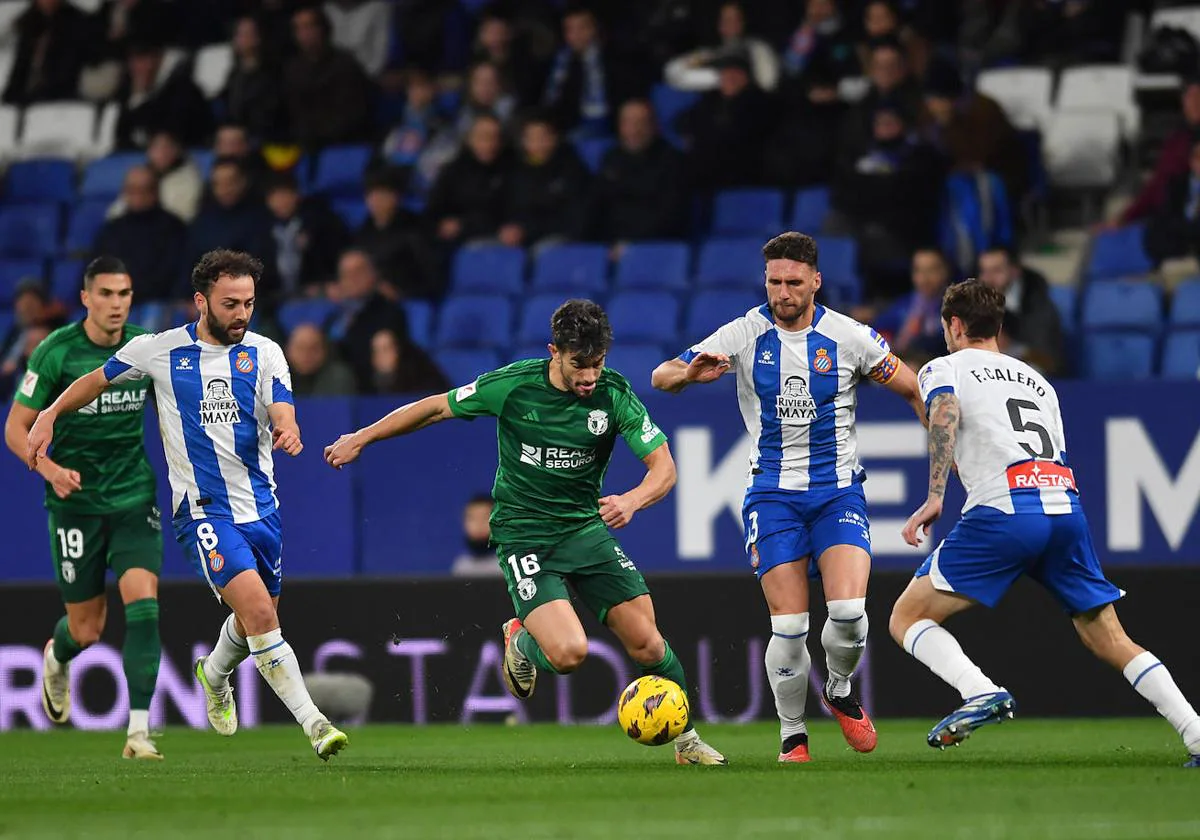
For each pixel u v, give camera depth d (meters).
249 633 24.19
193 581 38.44
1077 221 52.47
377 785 21.41
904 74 49.50
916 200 47.72
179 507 25.12
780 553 24.06
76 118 61.53
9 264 54.38
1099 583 22.92
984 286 23.56
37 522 39.16
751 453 24.83
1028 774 21.66
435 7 59.47
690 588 36.88
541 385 23.77
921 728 34.03
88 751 30.84
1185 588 35.12
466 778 22.33
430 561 38.28
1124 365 43.47
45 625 38.59
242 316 24.69
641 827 16.31
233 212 51.28
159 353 25.00
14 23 63.25
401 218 50.22
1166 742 29.28
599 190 50.59
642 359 45.81
